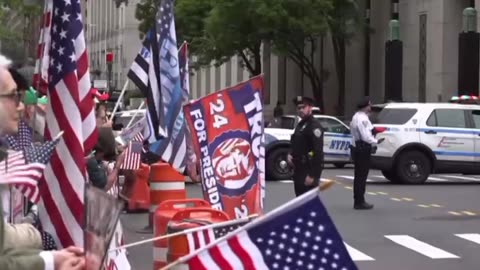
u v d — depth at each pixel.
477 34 30.44
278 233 3.84
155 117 9.77
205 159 8.95
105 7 82.81
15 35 31.22
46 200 5.51
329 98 49.81
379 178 26.27
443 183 24.52
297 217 3.82
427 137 23.73
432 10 40.12
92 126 6.05
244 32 42.16
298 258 3.83
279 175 25.34
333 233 3.81
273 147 25.34
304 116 13.88
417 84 41.69
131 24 72.69
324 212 3.82
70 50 5.92
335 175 26.86
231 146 9.01
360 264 11.40
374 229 14.75
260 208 8.99
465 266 11.32
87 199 4.21
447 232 14.45
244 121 9.04
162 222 7.97
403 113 23.91
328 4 40.16
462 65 30.42
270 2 40.06
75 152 5.61
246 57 51.53
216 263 3.91
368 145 17.45
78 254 4.18
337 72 46.31
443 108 23.97
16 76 5.68
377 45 45.25
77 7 6.03
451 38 39.25
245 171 9.02
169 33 9.75
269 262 3.85
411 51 42.34
